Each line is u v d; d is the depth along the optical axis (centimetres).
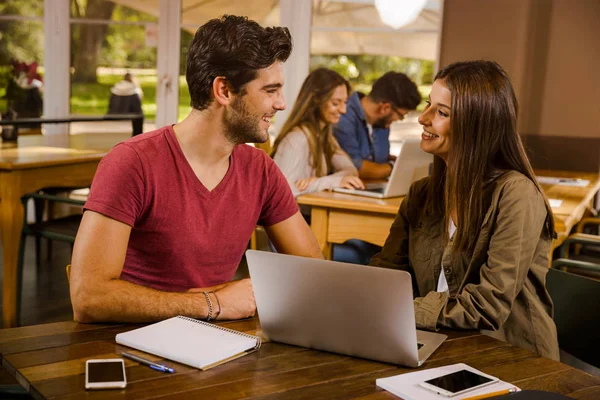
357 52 500
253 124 164
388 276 129
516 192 168
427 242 191
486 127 171
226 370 130
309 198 294
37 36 553
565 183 372
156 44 541
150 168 164
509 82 175
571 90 453
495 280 165
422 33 483
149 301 153
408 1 415
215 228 173
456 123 172
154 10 537
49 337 142
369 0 493
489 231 172
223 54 158
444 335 154
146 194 164
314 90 349
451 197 177
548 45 455
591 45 445
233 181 176
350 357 140
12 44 554
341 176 322
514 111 175
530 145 466
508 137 174
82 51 550
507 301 165
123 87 550
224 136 166
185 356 131
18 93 448
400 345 134
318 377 129
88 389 118
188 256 171
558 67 454
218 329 147
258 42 158
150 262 171
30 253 480
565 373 135
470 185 173
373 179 395
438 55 479
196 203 170
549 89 458
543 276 177
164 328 146
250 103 162
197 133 167
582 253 364
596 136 451
